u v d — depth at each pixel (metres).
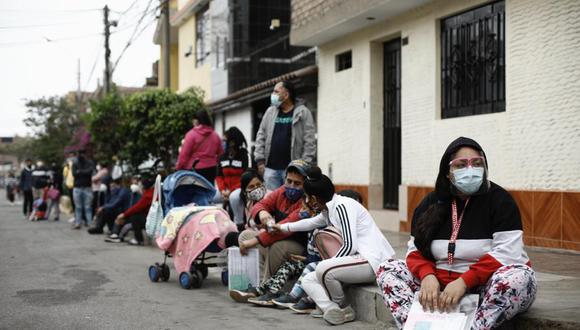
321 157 14.07
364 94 12.49
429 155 10.67
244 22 19.05
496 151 9.27
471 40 9.94
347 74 13.08
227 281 7.92
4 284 7.89
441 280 4.61
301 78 14.20
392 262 4.96
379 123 12.38
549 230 8.45
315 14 13.09
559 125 8.30
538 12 8.57
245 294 6.77
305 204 6.34
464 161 4.45
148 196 12.25
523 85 8.80
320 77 14.10
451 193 4.62
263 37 19.11
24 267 9.35
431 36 10.64
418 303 4.51
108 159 18.50
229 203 9.23
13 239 13.62
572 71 8.13
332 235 6.09
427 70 10.73
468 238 4.55
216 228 7.48
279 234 6.69
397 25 11.49
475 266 4.40
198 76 22.25
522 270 4.29
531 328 4.49
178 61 26.53
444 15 10.34
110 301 6.85
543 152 8.52
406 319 4.66
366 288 5.90
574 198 8.10
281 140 8.72
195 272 7.75
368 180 12.33
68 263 9.80
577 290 5.57
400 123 11.93
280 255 6.70
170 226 7.79
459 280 4.35
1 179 79.88
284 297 6.47
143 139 16.59
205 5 21.61
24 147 47.16
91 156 20.38
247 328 5.65
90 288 7.63
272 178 8.81
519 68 8.87
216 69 20.30
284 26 19.20
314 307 6.32
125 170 18.28
